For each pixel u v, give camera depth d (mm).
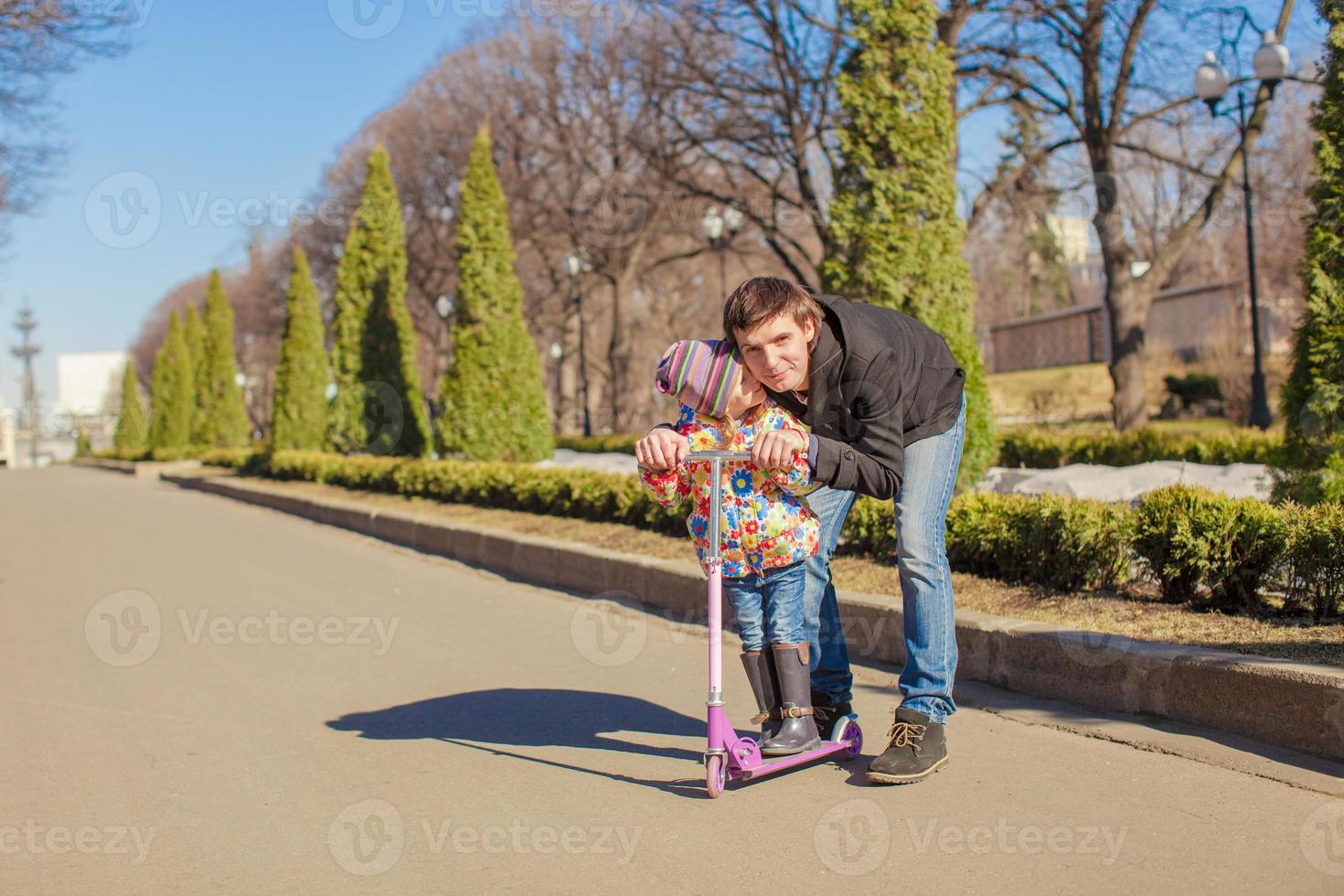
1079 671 4762
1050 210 24547
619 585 7988
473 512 12477
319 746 4789
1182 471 11211
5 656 7051
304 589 9336
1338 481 5988
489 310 16188
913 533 3988
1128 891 2967
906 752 3906
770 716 4031
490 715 5156
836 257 9664
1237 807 3514
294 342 23891
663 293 42500
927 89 9484
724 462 3830
